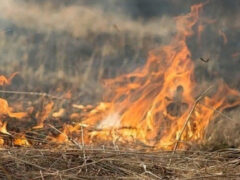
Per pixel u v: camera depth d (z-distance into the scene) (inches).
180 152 631.2
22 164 564.7
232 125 737.6
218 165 597.6
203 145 673.6
